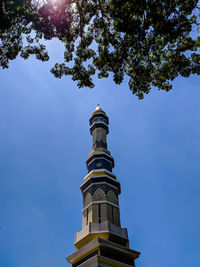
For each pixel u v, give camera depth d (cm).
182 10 1678
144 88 2152
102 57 2062
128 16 1741
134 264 2614
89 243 2527
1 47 1888
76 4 1898
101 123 4356
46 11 1755
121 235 2739
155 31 1800
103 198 3088
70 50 2080
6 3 1620
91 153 3822
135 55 2041
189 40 1844
